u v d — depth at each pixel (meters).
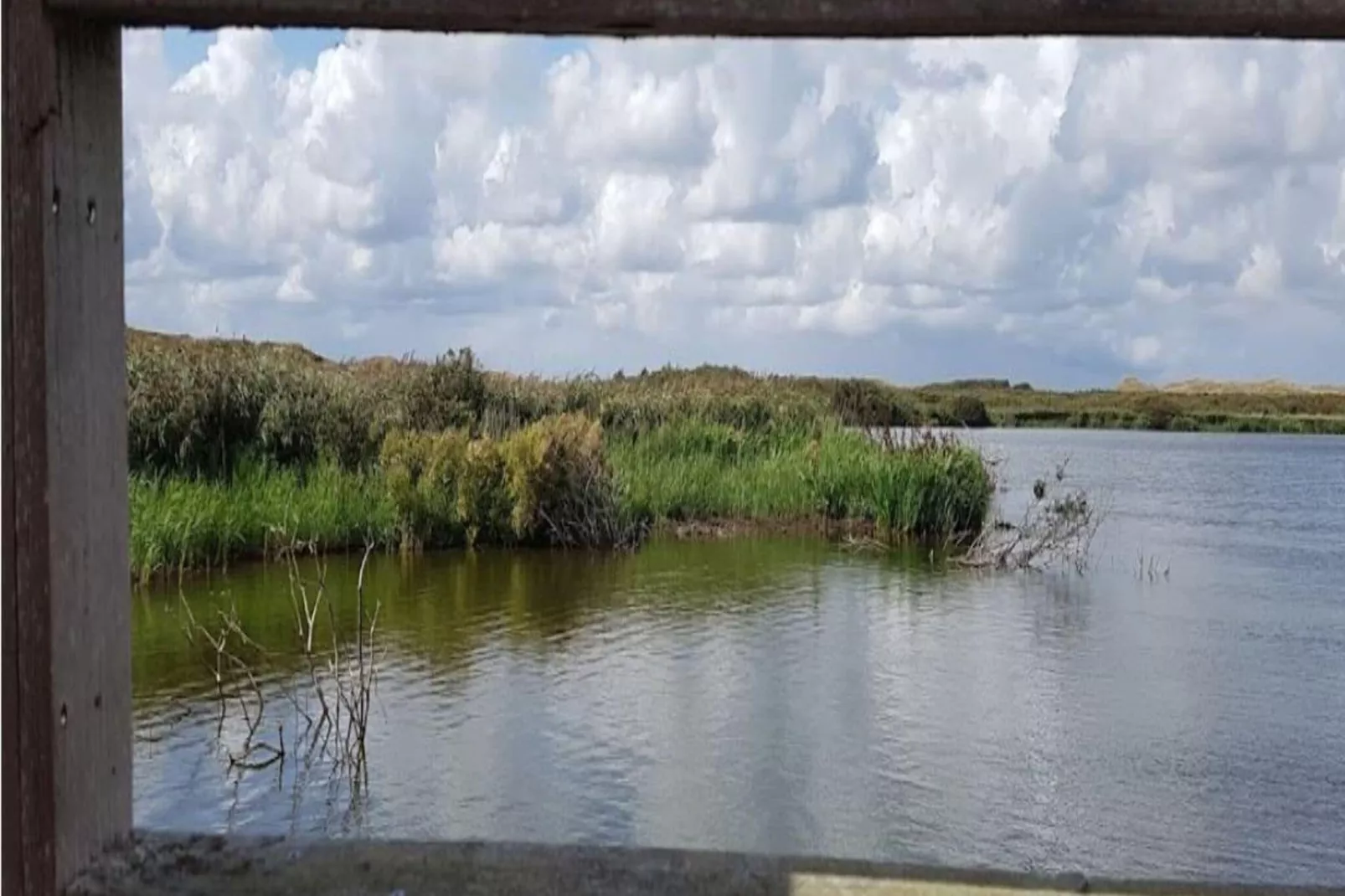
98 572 1.18
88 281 1.15
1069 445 46.81
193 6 1.06
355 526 13.93
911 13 1.03
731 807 5.55
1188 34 1.05
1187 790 5.98
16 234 1.06
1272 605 11.13
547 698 7.40
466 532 14.40
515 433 15.64
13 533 1.06
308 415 15.31
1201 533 17.16
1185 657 8.93
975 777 6.06
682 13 1.03
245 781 5.77
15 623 1.06
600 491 15.02
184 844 1.25
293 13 1.06
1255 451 46.25
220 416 14.25
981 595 11.60
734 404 21.97
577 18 1.04
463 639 9.13
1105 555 14.59
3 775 1.06
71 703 1.12
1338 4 1.01
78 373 1.13
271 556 13.02
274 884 1.19
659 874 1.23
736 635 9.47
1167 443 53.41
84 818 1.16
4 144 1.06
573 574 12.62
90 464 1.16
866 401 23.16
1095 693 7.79
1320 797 5.86
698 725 6.86
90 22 1.13
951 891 1.20
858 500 16.91
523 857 1.25
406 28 1.08
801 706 7.35
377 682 7.75
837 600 11.20
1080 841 5.30
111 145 1.20
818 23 1.04
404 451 14.80
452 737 6.55
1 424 1.05
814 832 5.34
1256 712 7.36
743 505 17.27
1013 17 1.02
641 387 22.20
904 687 7.90
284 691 7.43
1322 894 1.20
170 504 12.09
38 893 1.08
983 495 16.30
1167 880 1.24
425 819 5.35
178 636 8.90
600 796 5.72
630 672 8.16
